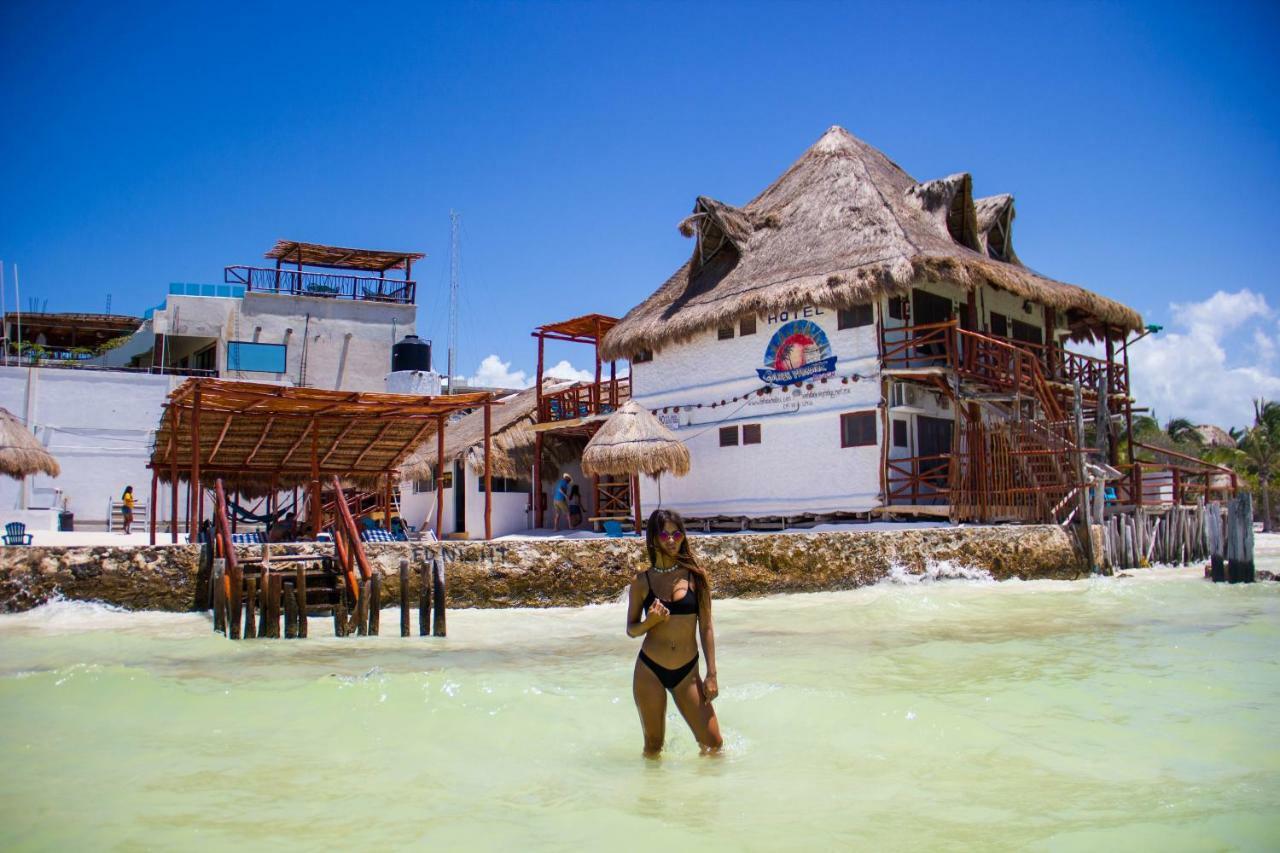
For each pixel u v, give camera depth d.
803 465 22.28
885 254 20.95
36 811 4.74
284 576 13.01
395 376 37.44
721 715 6.90
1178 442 66.81
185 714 6.89
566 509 27.45
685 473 21.36
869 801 4.89
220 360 41.34
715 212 25.59
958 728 6.37
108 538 26.98
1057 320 28.12
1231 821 4.48
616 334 25.95
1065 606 14.13
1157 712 6.86
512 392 37.47
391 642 11.16
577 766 5.63
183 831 4.45
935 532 17.50
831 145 27.41
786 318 22.98
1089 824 4.48
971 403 21.92
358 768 5.57
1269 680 8.06
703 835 4.39
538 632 12.14
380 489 24.28
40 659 9.62
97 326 47.78
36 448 21.58
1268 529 49.00
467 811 4.77
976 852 4.13
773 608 14.43
